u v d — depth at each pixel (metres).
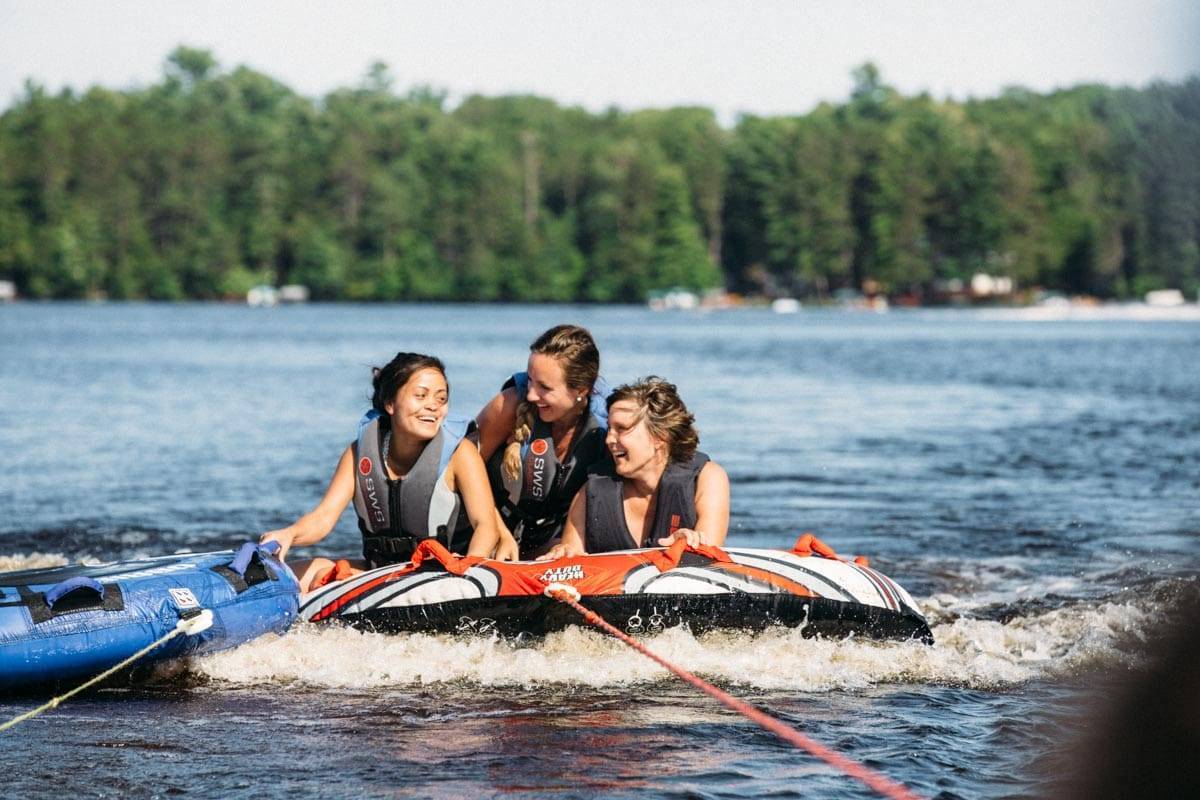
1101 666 10.55
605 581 10.77
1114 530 17.94
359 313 180.50
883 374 56.34
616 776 7.88
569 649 10.87
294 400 40.94
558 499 12.16
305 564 12.54
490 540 11.62
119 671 10.18
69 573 10.63
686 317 173.38
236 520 18.67
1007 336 106.94
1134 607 12.30
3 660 9.57
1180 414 37.47
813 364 64.38
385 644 10.83
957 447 28.72
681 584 10.77
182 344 84.06
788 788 7.68
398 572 11.31
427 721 9.06
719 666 10.45
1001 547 16.67
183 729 8.90
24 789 7.70
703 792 7.61
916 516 19.30
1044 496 21.31
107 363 61.91
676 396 11.59
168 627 10.17
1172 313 184.88
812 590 10.92
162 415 35.34
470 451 11.80
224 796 7.56
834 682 10.13
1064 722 8.98
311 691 9.88
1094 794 7.25
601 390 12.16
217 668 10.47
